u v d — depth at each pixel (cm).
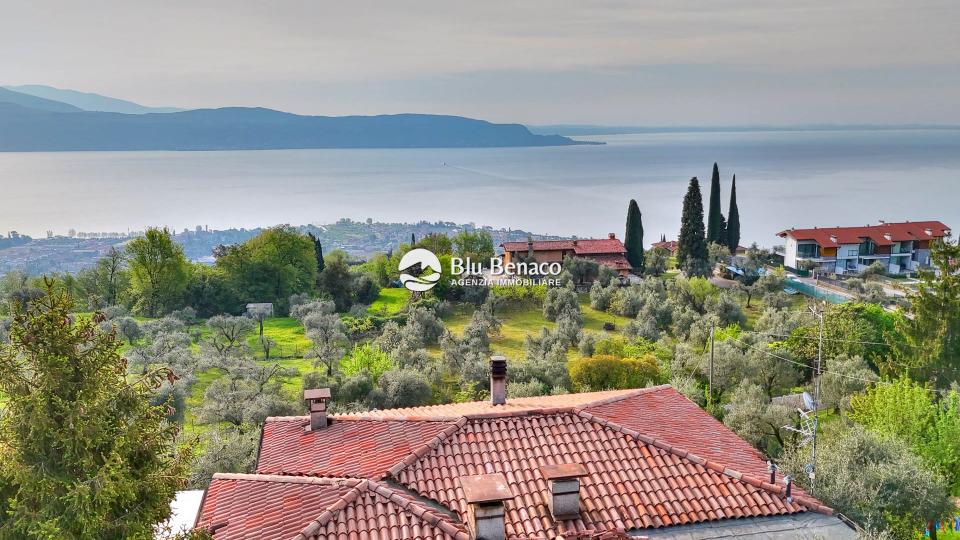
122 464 1343
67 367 1340
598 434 1816
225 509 1680
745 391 4366
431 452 1733
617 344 6194
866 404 3606
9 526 1318
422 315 7450
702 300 8631
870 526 2089
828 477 2308
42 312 1361
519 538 1457
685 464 1722
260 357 6850
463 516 1533
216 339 6956
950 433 3216
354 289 9862
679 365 5381
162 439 1470
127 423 1416
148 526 1424
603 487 1645
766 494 1636
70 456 1317
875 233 12550
